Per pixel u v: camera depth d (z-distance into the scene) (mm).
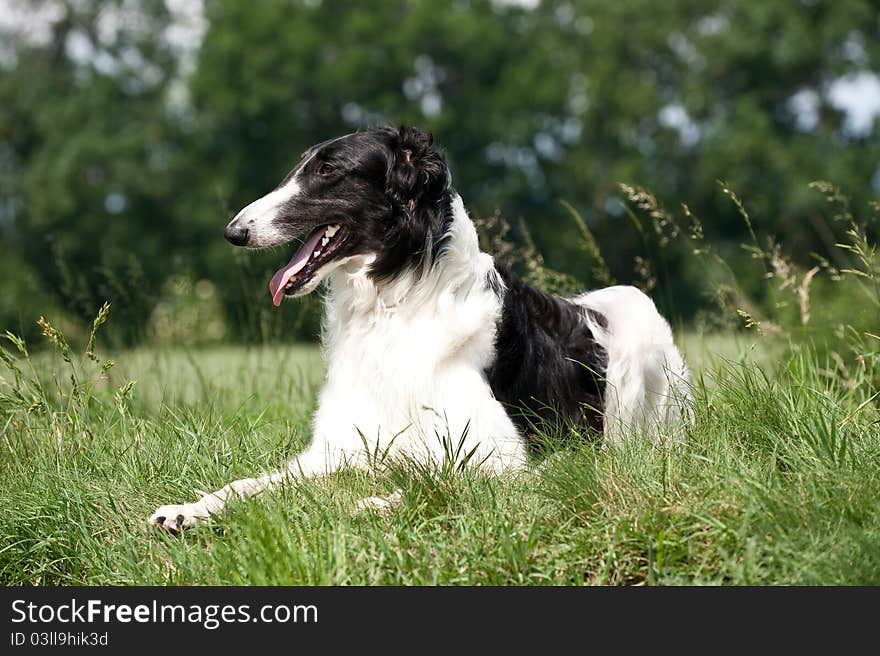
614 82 43688
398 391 5891
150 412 8109
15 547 5395
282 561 4551
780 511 4562
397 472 5398
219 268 38812
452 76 45031
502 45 44219
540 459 5996
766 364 7926
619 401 6555
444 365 5883
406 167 5949
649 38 44156
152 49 46719
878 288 7359
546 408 6297
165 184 41844
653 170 42969
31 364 6902
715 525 4484
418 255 5918
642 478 4996
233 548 4875
